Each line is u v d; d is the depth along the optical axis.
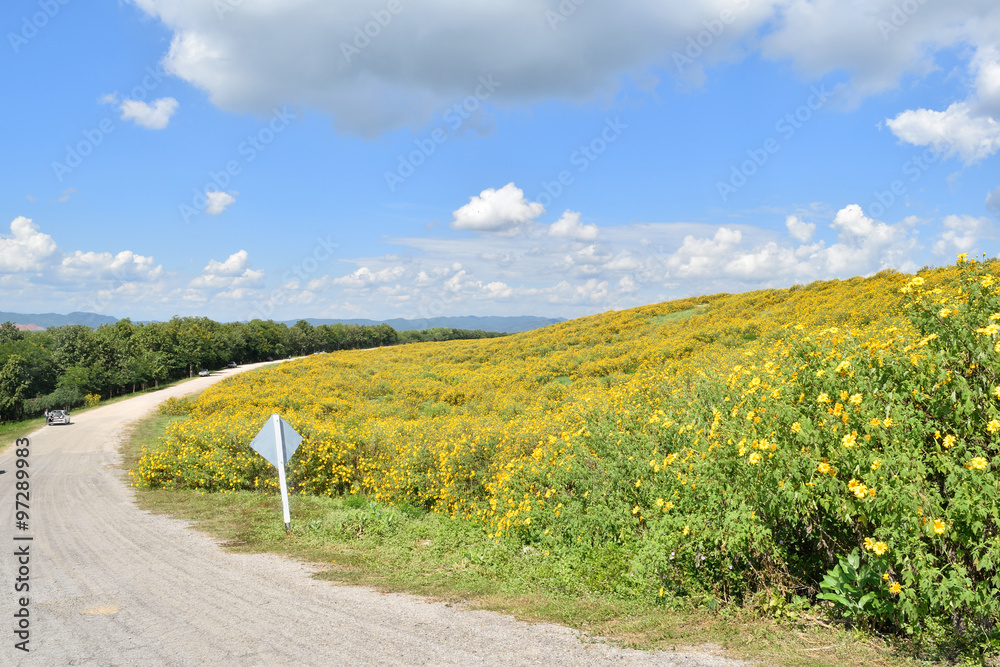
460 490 10.65
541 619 4.69
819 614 4.11
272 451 9.15
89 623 4.79
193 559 7.20
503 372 32.12
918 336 4.24
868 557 3.86
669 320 39.38
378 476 12.40
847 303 23.41
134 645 4.28
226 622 4.78
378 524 8.92
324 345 113.38
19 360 54.41
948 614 3.60
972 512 3.27
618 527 6.64
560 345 40.22
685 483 5.32
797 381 4.50
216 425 15.75
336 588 5.85
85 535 8.77
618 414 9.19
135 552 7.60
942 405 3.68
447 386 31.47
